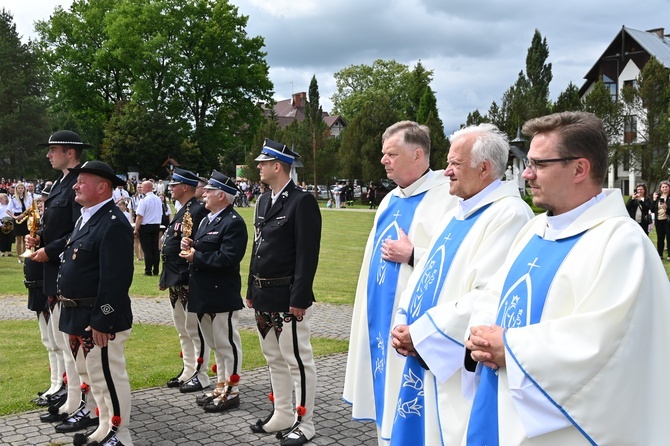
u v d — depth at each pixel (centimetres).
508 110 3938
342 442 461
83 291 436
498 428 241
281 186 470
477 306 276
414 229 389
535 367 223
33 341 758
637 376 214
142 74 4481
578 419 216
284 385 479
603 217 236
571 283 233
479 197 328
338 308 965
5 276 1289
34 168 4969
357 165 4241
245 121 4897
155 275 1275
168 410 528
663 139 3194
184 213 608
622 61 4559
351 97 7362
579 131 237
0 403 539
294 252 460
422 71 6550
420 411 321
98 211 446
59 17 4628
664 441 212
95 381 437
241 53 4688
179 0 4566
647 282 219
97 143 5253
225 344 532
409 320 334
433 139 4066
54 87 4838
